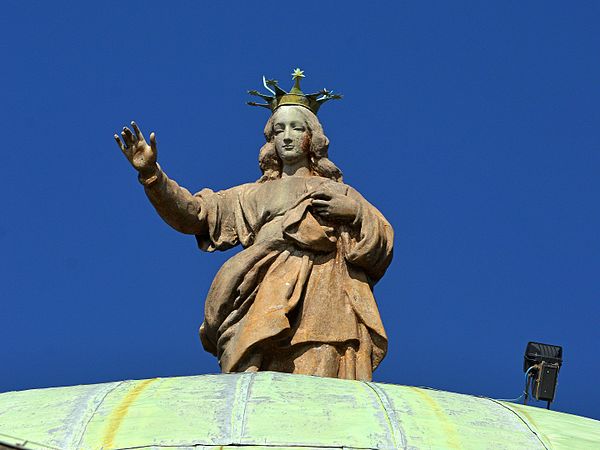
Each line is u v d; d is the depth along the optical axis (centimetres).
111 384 5784
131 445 5459
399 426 5547
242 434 5478
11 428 5572
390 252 6222
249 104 6406
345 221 6203
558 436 5650
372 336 6138
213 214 6325
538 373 6169
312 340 6078
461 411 5684
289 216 6178
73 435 5516
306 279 6141
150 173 6162
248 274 6147
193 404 5603
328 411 5588
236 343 6081
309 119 6322
